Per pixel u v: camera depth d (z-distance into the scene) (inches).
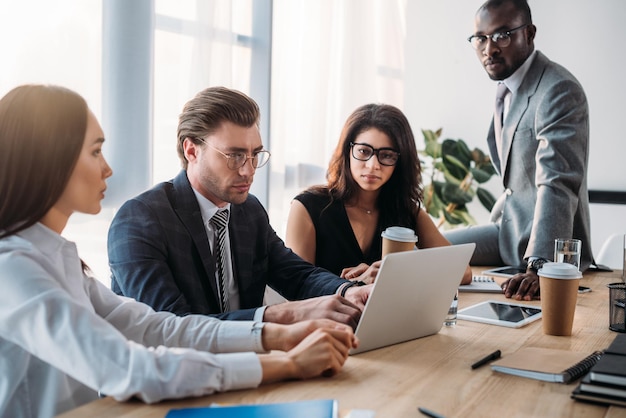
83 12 90.5
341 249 92.9
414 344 59.9
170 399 43.8
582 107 101.5
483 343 60.7
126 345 43.3
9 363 48.8
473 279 92.8
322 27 153.3
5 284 43.6
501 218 112.3
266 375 46.6
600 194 169.9
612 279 98.1
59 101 47.2
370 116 90.7
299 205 93.6
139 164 98.5
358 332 55.7
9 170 46.6
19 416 49.5
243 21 128.3
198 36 110.0
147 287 64.1
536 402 44.8
